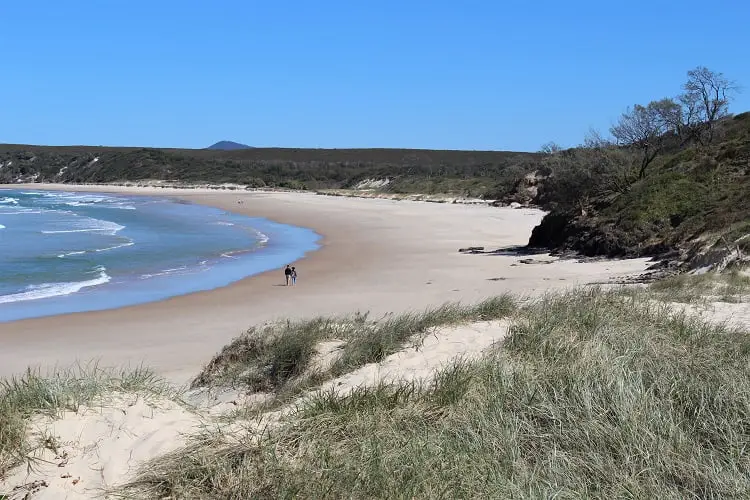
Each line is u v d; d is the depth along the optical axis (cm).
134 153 14650
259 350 952
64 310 1941
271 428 502
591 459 441
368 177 11275
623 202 2883
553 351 669
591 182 3183
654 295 1153
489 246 3497
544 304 941
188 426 511
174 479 427
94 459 450
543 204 6209
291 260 3045
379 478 416
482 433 474
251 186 11338
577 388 531
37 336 1623
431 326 873
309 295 2131
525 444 470
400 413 522
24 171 14725
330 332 949
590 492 409
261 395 802
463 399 548
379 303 1931
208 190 10850
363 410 527
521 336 737
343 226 4819
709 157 2906
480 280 2275
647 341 684
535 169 6894
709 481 412
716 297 1193
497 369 599
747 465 426
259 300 2070
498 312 945
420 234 4194
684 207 2598
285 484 413
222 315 1848
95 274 2611
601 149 3272
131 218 5594
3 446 441
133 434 487
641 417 482
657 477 419
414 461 432
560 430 477
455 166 12062
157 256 3170
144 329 1686
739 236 1886
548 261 2695
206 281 2462
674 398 530
